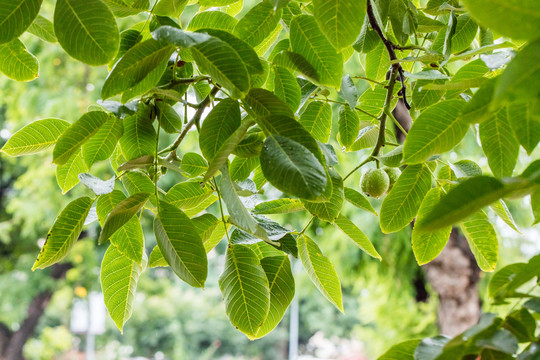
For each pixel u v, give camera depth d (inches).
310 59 42.5
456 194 25.3
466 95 46.1
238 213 34.5
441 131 37.2
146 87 39.4
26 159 244.2
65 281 333.7
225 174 35.1
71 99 216.7
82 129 39.1
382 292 175.8
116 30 34.7
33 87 222.8
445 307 142.5
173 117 43.7
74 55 35.0
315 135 49.2
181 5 41.5
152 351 477.7
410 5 48.8
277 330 515.8
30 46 215.6
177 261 36.5
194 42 33.5
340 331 478.9
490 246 45.4
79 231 40.1
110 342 478.0
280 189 33.1
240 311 38.4
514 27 24.2
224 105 38.0
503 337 27.5
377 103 53.2
